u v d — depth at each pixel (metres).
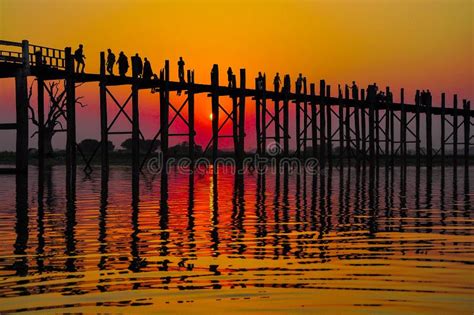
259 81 52.75
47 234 15.70
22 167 33.44
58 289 10.04
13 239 14.89
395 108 65.56
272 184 36.72
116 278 10.77
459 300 9.45
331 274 11.12
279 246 14.08
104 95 41.16
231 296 9.66
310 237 15.45
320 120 56.12
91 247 13.81
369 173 56.03
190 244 14.29
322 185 35.88
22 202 24.17
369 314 8.81
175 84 45.22
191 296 9.65
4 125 33.91
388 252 13.33
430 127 66.44
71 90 39.56
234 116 52.53
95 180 39.81
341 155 58.84
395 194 29.19
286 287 10.20
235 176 46.75
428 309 9.03
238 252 13.27
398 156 95.94
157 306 9.12
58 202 24.25
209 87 48.00
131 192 29.78
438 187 34.59
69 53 39.19
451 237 15.48
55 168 61.66
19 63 33.69
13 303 9.25
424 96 67.56
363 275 11.05
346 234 15.96
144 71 43.44
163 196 27.53
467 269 11.56
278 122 54.78
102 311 8.88
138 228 16.89
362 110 62.62
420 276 10.99
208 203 24.20
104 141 41.47
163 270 11.41
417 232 16.36
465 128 70.50
